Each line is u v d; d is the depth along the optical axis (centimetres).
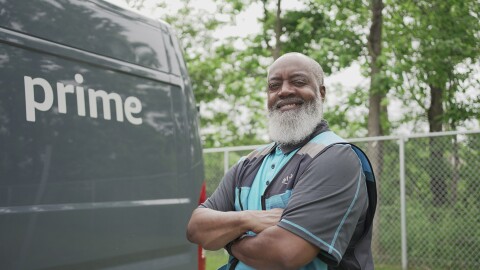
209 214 225
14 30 261
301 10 1001
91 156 289
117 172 303
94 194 288
